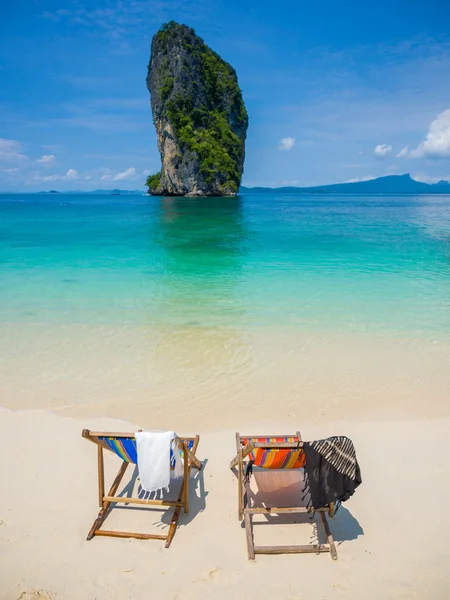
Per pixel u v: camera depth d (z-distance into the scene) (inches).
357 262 654.5
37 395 254.2
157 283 516.4
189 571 138.3
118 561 141.6
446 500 171.3
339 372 286.4
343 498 144.3
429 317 389.7
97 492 174.7
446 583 134.5
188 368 290.8
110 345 327.6
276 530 156.6
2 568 138.1
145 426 224.1
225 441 211.8
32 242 877.8
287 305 425.1
